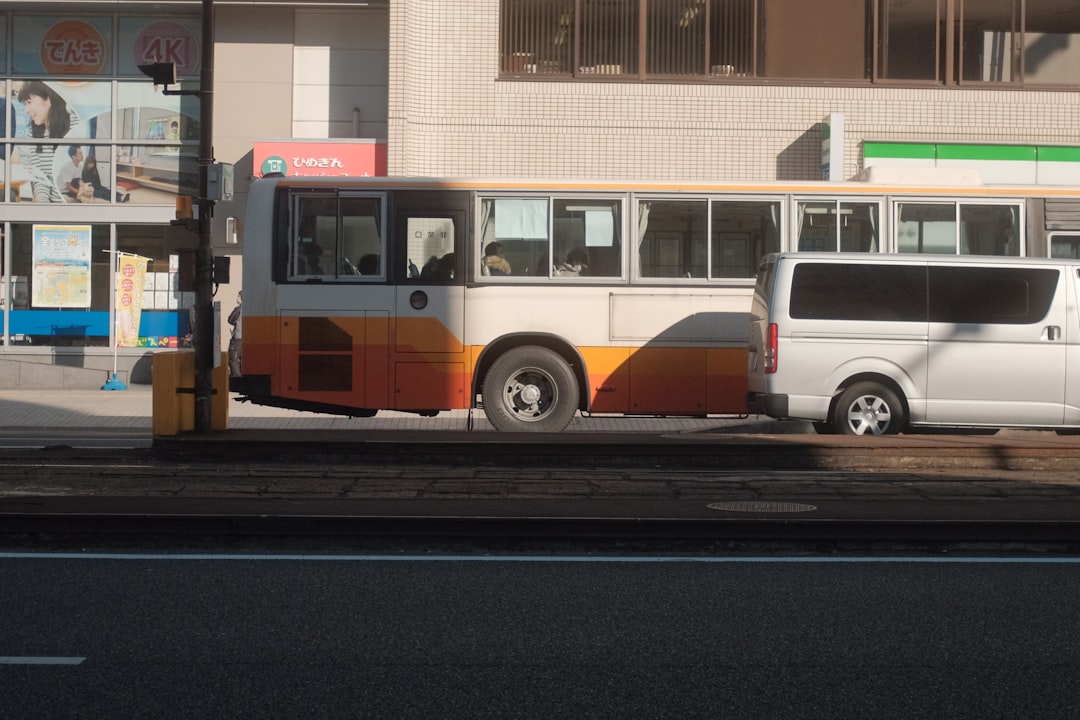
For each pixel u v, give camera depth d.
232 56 25.02
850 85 24.64
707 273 14.82
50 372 24.33
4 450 12.87
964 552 8.25
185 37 25.20
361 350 14.66
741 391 14.80
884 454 12.28
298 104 25.05
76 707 4.90
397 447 12.41
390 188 14.71
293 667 5.49
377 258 14.70
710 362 14.78
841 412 13.60
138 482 10.65
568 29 24.53
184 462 12.31
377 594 6.93
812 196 14.95
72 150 25.33
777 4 24.62
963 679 5.36
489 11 24.36
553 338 14.78
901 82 24.67
